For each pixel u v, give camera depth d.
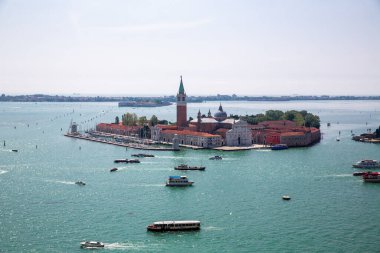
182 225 174.00
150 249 156.62
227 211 197.25
